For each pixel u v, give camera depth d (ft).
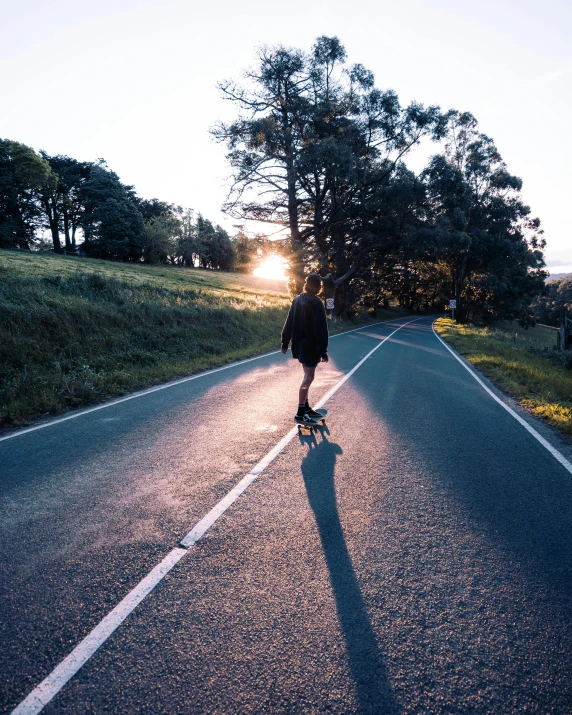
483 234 141.38
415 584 7.64
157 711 5.15
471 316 189.47
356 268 120.37
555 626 6.64
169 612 6.86
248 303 82.64
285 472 12.99
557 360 45.50
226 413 20.52
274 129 91.04
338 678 5.65
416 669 5.81
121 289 52.13
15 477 12.58
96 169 227.20
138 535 9.25
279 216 111.04
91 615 6.77
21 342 29.12
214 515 10.19
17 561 8.24
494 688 5.52
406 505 10.84
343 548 8.81
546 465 13.97
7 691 5.38
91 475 12.69
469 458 14.52
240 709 5.19
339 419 19.57
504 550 8.81
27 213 201.26
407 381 30.89
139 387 27.61
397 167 105.91
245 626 6.57
